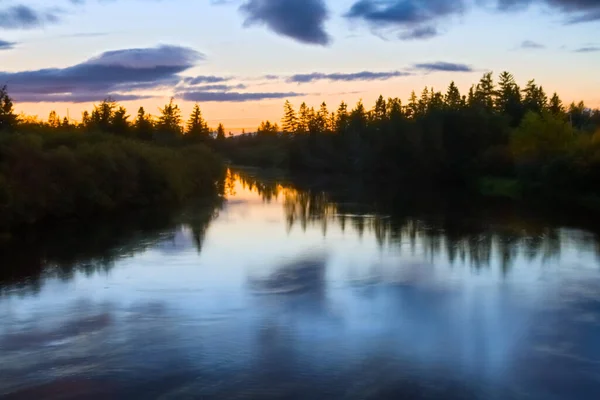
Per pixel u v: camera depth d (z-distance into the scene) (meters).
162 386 16.62
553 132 72.94
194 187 75.44
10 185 40.28
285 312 22.91
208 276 28.61
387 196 71.19
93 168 50.91
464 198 66.94
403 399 15.85
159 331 20.81
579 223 45.31
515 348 19.34
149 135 101.25
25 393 16.27
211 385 16.67
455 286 26.64
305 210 56.19
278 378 17.06
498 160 82.31
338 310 23.17
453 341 19.92
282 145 162.62
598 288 26.27
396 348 19.28
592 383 16.84
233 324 21.56
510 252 34.03
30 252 34.53
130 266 30.78
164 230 43.25
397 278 28.09
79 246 36.47
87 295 25.36
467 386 16.62
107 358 18.50
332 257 32.97
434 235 40.22
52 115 92.31
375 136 112.19
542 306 23.66
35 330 21.02
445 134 90.62
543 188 65.62
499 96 113.31
